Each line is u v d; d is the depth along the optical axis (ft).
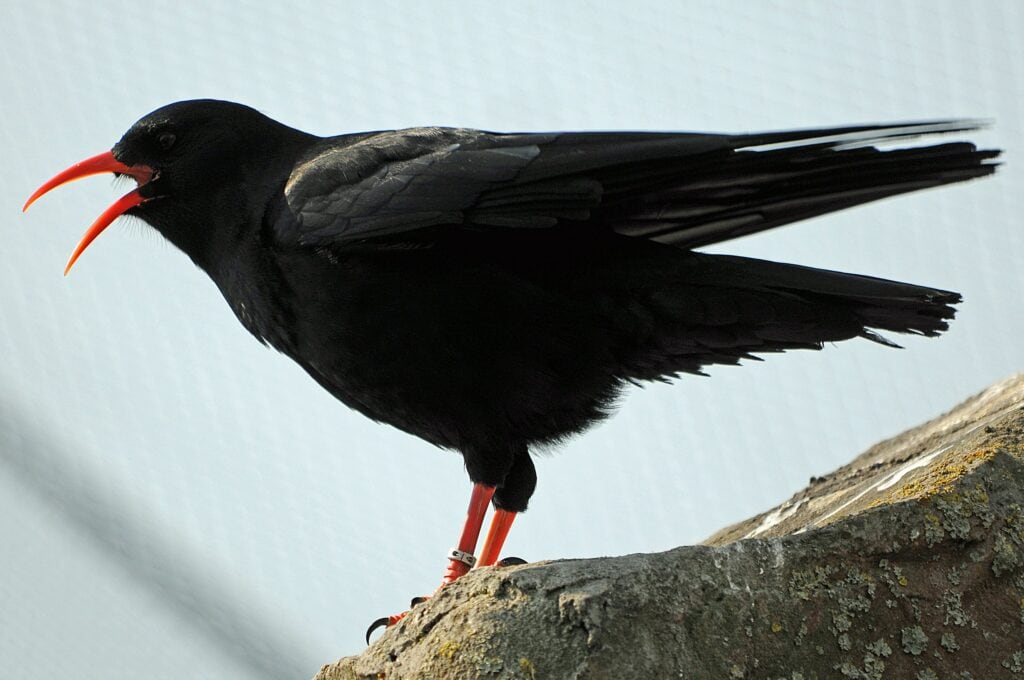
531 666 18.66
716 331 29.07
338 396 31.04
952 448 24.13
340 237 28.68
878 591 20.10
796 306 28.22
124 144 33.35
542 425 29.63
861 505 24.18
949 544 20.61
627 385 30.68
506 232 28.63
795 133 25.52
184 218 32.65
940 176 27.02
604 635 18.70
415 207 28.12
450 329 28.35
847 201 28.02
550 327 28.48
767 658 19.29
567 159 27.04
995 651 20.07
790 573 19.95
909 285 27.48
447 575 29.04
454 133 29.50
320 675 20.72
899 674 19.67
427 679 19.11
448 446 30.35
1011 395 28.86
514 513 30.19
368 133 31.63
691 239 29.81
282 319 30.12
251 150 32.24
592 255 28.50
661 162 26.53
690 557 19.76
